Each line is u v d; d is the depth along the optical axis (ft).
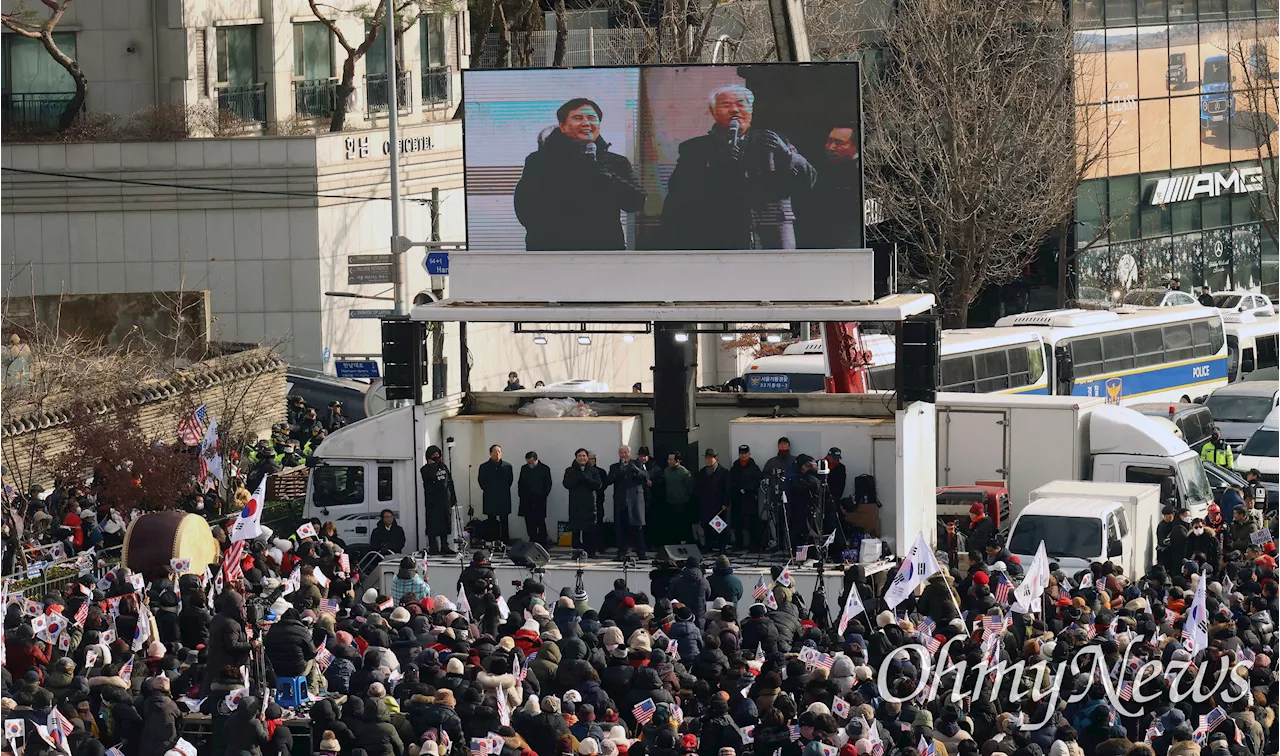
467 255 252.21
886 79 466.29
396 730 153.89
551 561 234.99
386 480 252.42
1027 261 475.72
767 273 245.45
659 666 170.50
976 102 435.12
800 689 165.17
